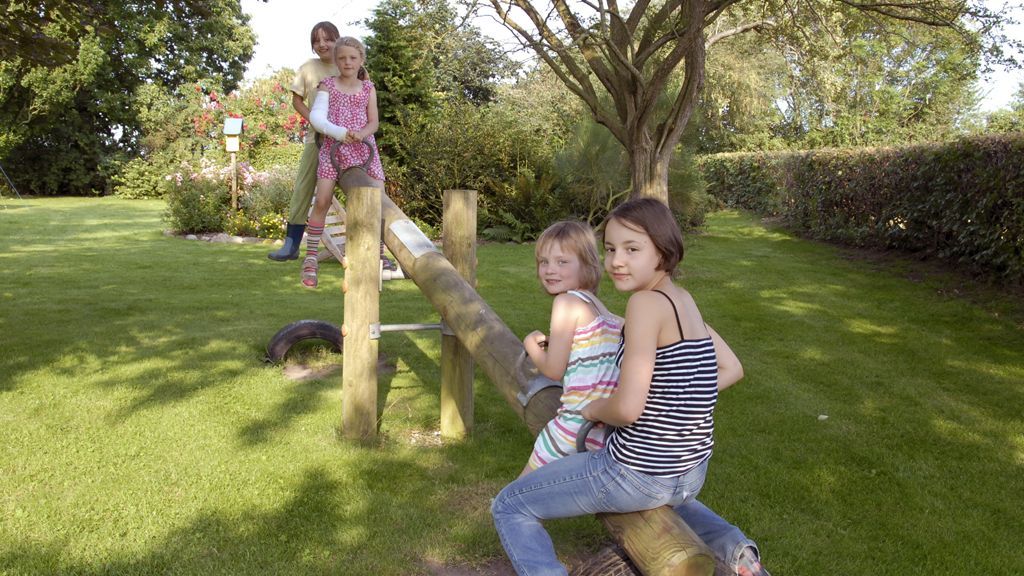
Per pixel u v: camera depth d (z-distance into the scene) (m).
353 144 4.61
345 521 3.53
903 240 12.12
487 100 21.50
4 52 6.46
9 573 3.01
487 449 4.46
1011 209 8.96
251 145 23.75
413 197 15.39
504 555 3.29
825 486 4.04
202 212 14.88
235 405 5.08
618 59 9.47
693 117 15.03
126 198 27.30
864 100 23.09
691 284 10.08
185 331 7.10
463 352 4.61
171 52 30.70
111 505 3.60
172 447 4.33
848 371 6.21
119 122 30.20
